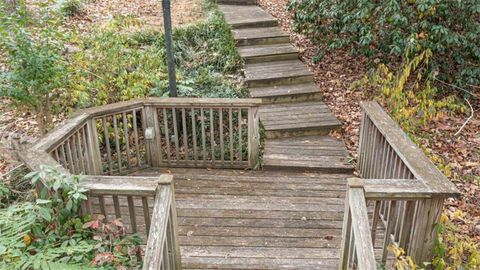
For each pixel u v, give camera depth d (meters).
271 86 6.28
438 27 5.06
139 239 2.54
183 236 3.33
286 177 4.41
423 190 2.47
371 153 3.98
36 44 4.12
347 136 5.28
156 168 4.65
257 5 8.87
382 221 3.45
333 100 6.09
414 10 5.26
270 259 3.04
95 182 2.45
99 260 2.17
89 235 2.48
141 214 3.59
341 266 2.62
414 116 4.99
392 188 2.49
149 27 7.17
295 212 3.67
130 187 2.38
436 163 4.21
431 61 5.56
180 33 7.00
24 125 5.18
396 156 3.23
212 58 6.70
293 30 7.45
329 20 6.37
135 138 4.50
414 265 2.40
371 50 5.91
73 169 3.58
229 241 3.26
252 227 3.45
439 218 2.57
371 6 5.35
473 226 3.69
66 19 7.05
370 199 2.50
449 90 5.95
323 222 3.52
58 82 4.33
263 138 5.26
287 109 5.83
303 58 7.07
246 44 7.11
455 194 2.46
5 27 3.95
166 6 4.44
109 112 4.14
